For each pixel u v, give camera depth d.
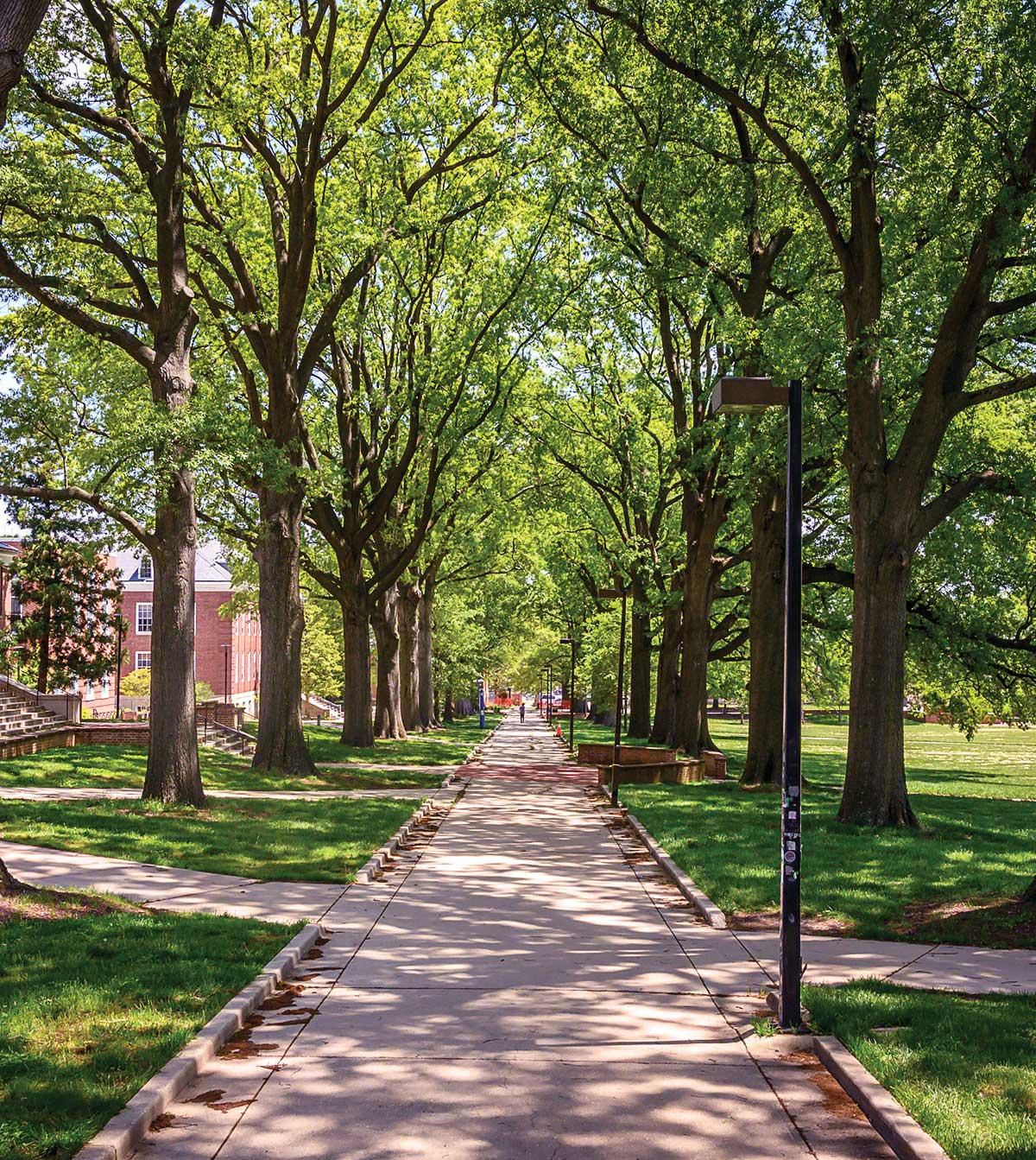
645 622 52.88
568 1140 6.36
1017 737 79.69
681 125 22.95
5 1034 7.54
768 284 26.02
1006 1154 5.70
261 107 22.67
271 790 26.27
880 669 19.83
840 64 20.53
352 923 12.30
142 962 9.55
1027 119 17.59
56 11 19.12
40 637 41.03
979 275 18.91
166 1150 6.16
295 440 28.31
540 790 30.00
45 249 20.39
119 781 25.33
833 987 9.36
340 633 77.56
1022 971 10.19
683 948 11.40
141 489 20.08
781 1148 6.27
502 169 29.91
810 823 19.83
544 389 40.78
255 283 30.88
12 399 20.22
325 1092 7.09
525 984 9.91
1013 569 28.30
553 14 21.56
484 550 52.75
